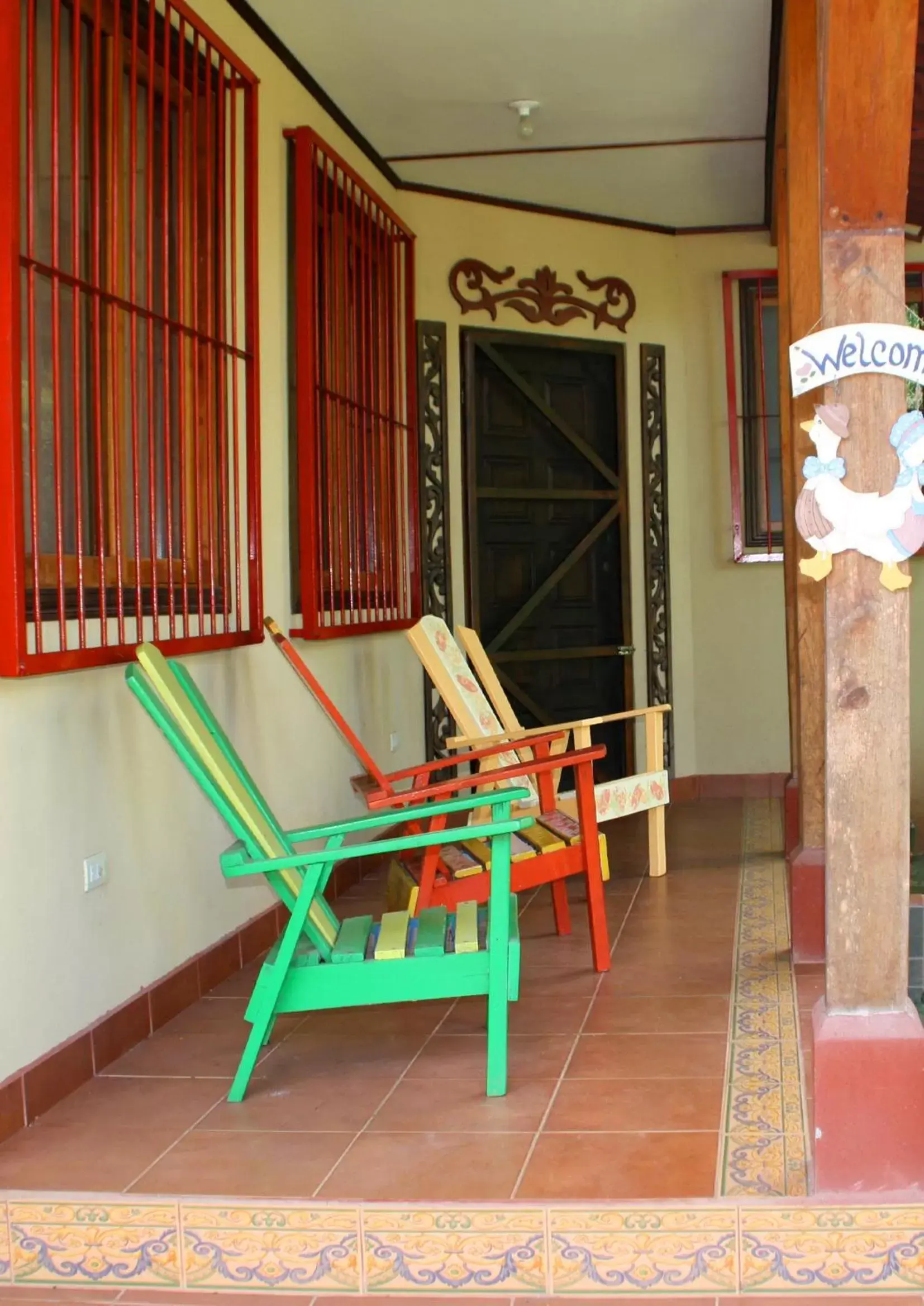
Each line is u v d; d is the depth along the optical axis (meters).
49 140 3.64
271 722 4.88
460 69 5.35
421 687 6.79
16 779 3.16
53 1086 3.29
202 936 4.28
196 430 4.21
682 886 5.57
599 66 5.32
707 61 5.27
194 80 4.14
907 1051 2.58
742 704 7.82
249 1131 3.09
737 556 7.66
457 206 6.95
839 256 2.64
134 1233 2.70
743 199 7.16
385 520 6.27
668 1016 3.82
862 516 2.64
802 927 4.30
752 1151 2.84
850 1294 2.52
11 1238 2.74
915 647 7.63
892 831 2.64
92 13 3.80
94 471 3.73
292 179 5.22
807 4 4.23
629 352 7.55
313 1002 3.33
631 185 6.91
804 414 4.53
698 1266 2.55
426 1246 2.61
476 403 7.05
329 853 3.24
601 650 7.47
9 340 3.04
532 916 5.15
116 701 3.69
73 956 3.42
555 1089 3.28
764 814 7.25
